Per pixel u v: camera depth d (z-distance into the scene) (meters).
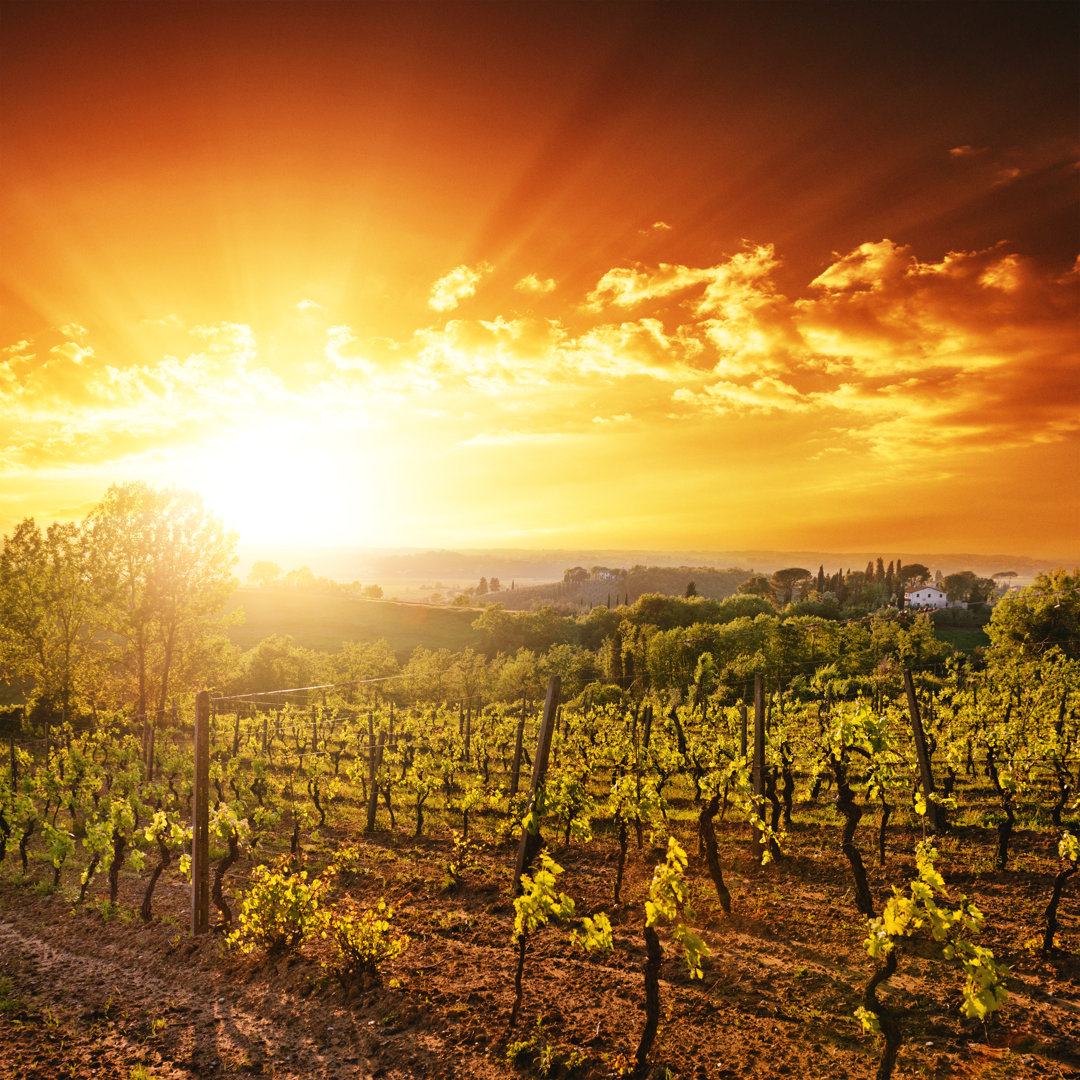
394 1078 8.43
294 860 19.22
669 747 26.00
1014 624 56.91
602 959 11.20
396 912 14.64
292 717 48.81
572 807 14.69
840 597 161.62
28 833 20.83
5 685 60.84
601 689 52.62
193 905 14.15
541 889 8.55
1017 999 9.07
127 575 40.41
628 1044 8.48
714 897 13.80
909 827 17.56
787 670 58.97
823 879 14.47
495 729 36.19
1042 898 12.49
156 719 37.97
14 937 15.15
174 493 41.94
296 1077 8.67
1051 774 19.91
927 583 164.88
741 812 19.88
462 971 11.17
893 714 27.25
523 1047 8.48
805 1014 9.00
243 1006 10.85
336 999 10.64
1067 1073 7.40
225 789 27.34
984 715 24.44
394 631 113.69
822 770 15.34
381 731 34.12
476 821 23.34
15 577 43.22
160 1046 9.70
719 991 9.84
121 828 16.52
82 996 11.65
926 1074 7.57
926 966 10.12
